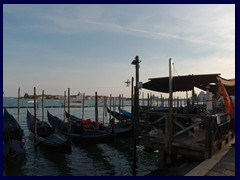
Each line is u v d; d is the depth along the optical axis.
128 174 11.66
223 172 6.43
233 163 7.20
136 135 11.82
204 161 7.46
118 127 20.86
